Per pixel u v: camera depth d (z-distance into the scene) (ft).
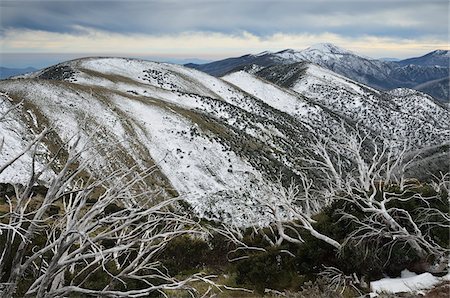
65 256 21.97
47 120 180.24
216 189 179.73
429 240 42.86
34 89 209.05
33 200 52.42
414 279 36.24
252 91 562.25
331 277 41.37
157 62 561.02
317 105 515.09
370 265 40.14
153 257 43.14
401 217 43.78
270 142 284.41
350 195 47.47
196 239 51.26
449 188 57.31
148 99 269.03
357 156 60.18
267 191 58.54
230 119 313.73
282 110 508.94
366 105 566.36
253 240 54.70
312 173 88.07
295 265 45.37
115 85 393.50
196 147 208.64
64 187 23.98
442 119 566.77
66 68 438.81
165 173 181.27
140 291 21.11
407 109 594.24
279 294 39.55
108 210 53.16
